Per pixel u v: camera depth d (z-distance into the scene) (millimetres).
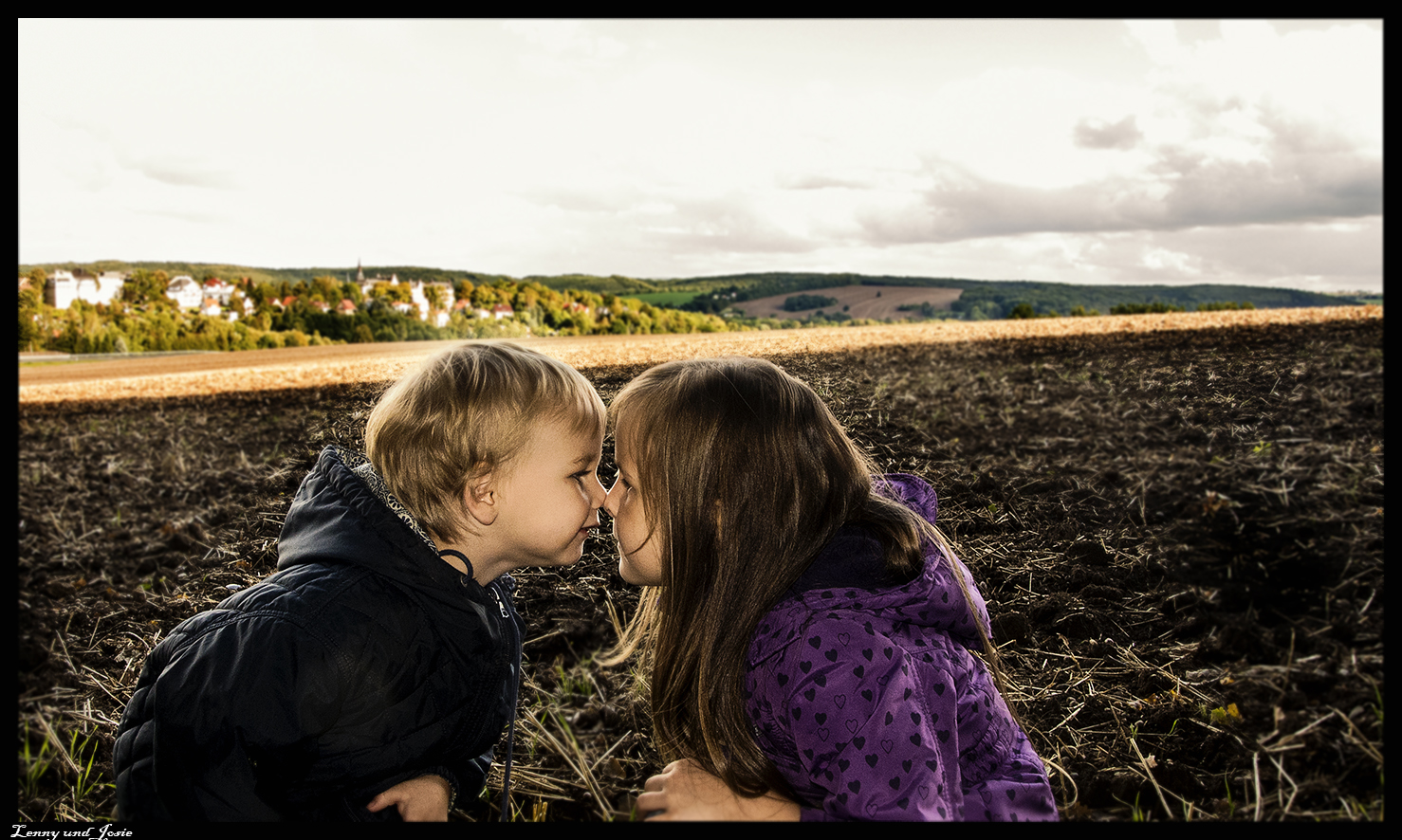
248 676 1012
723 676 1049
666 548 1105
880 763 913
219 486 4168
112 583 2709
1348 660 1957
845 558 1076
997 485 3051
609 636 2178
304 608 1062
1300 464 3410
